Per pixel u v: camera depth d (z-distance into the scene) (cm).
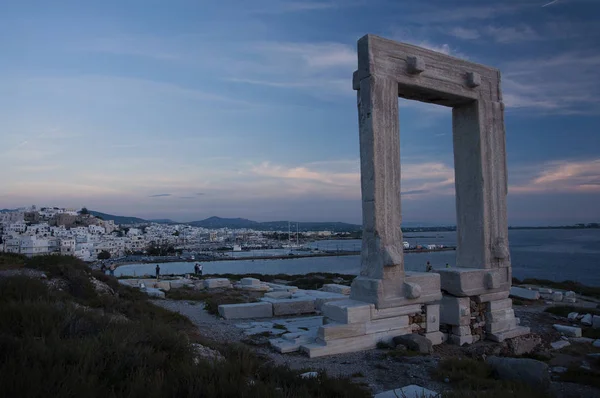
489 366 995
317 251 15500
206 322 1579
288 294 2123
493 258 1453
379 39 1262
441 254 12650
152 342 807
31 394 475
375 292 1198
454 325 1367
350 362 1051
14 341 642
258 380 732
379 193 1222
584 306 2294
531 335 1467
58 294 1256
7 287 1134
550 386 927
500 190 1491
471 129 1492
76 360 621
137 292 2064
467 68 1458
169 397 559
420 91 1376
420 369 994
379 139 1229
